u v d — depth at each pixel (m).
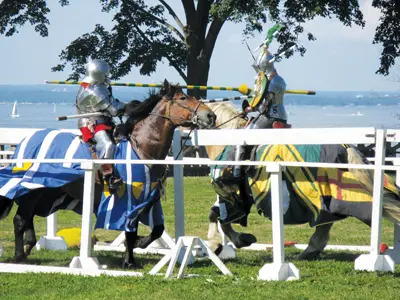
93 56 39.28
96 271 10.82
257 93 12.16
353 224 17.81
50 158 11.62
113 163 11.04
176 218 12.06
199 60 37.00
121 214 11.14
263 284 9.95
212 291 9.61
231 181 11.88
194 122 11.52
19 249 12.11
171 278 10.40
